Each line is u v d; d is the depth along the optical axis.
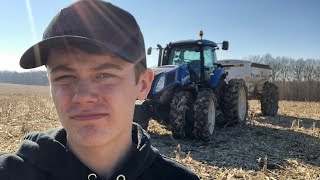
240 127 9.77
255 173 5.37
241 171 5.44
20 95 31.77
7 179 1.17
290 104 23.98
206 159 6.18
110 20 1.22
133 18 1.30
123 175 1.28
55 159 1.24
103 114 1.22
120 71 1.26
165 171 1.43
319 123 12.20
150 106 7.31
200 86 8.73
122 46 1.23
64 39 1.16
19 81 94.19
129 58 1.25
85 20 1.20
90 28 1.19
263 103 13.55
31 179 1.21
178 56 9.21
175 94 7.53
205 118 7.34
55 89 1.25
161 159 1.48
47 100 22.06
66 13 1.21
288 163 6.14
